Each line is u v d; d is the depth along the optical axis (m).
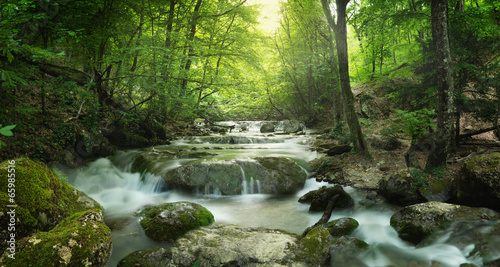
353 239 3.78
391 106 11.25
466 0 9.74
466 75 6.57
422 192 5.12
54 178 4.41
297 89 16.70
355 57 16.78
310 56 13.05
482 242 3.51
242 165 7.11
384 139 8.12
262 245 3.68
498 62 6.23
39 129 7.43
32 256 2.71
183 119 16.03
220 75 11.06
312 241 3.75
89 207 4.80
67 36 6.71
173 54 8.96
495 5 6.69
